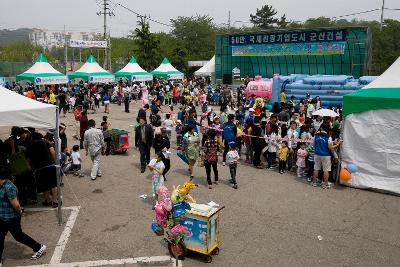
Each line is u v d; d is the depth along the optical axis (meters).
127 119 23.27
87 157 14.22
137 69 35.41
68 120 22.73
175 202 6.84
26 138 10.45
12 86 33.56
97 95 27.89
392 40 55.38
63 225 8.30
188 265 6.68
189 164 11.46
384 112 10.40
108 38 51.66
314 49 30.39
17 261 6.80
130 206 9.40
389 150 10.42
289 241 7.62
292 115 15.77
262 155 14.70
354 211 9.26
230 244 7.46
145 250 7.21
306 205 9.59
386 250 7.32
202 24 73.31
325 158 10.70
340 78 23.70
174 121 19.89
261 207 9.41
